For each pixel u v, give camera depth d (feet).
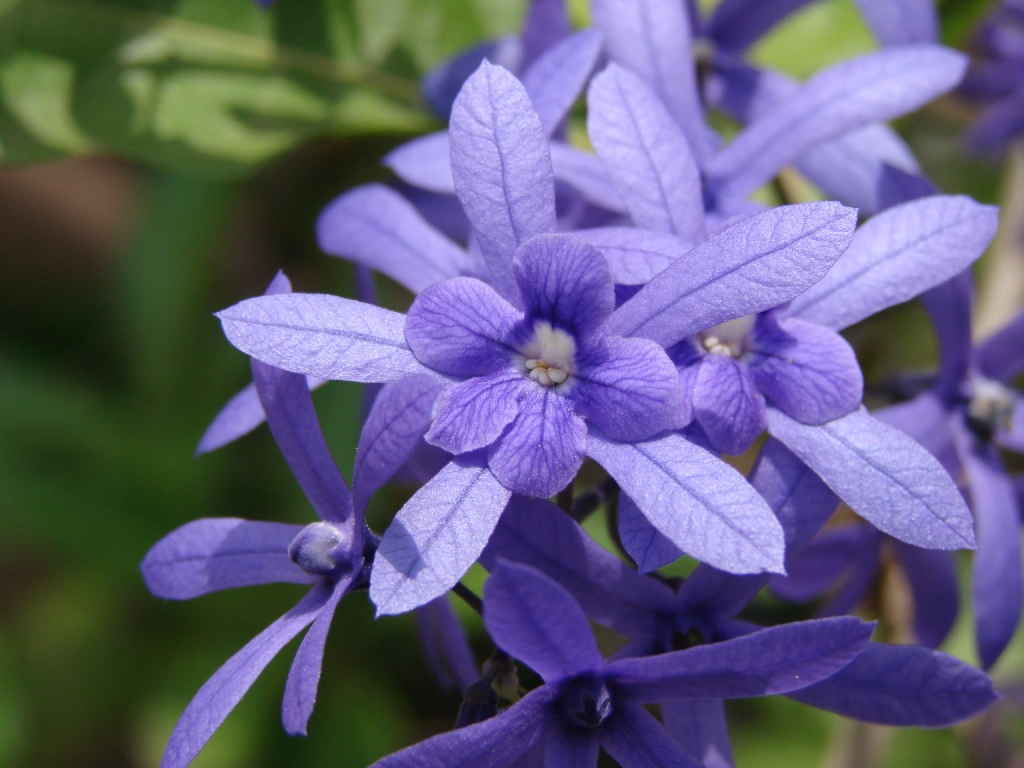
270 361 0.37
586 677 0.38
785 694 0.39
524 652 0.36
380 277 0.66
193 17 0.55
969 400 0.47
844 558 0.50
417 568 0.36
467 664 0.46
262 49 0.56
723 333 0.40
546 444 0.37
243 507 0.74
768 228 0.37
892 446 0.38
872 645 0.39
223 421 0.44
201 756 0.69
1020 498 0.48
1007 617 0.46
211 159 0.56
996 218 0.40
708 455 0.37
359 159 0.72
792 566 0.49
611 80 0.42
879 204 0.46
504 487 0.37
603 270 0.37
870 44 0.60
